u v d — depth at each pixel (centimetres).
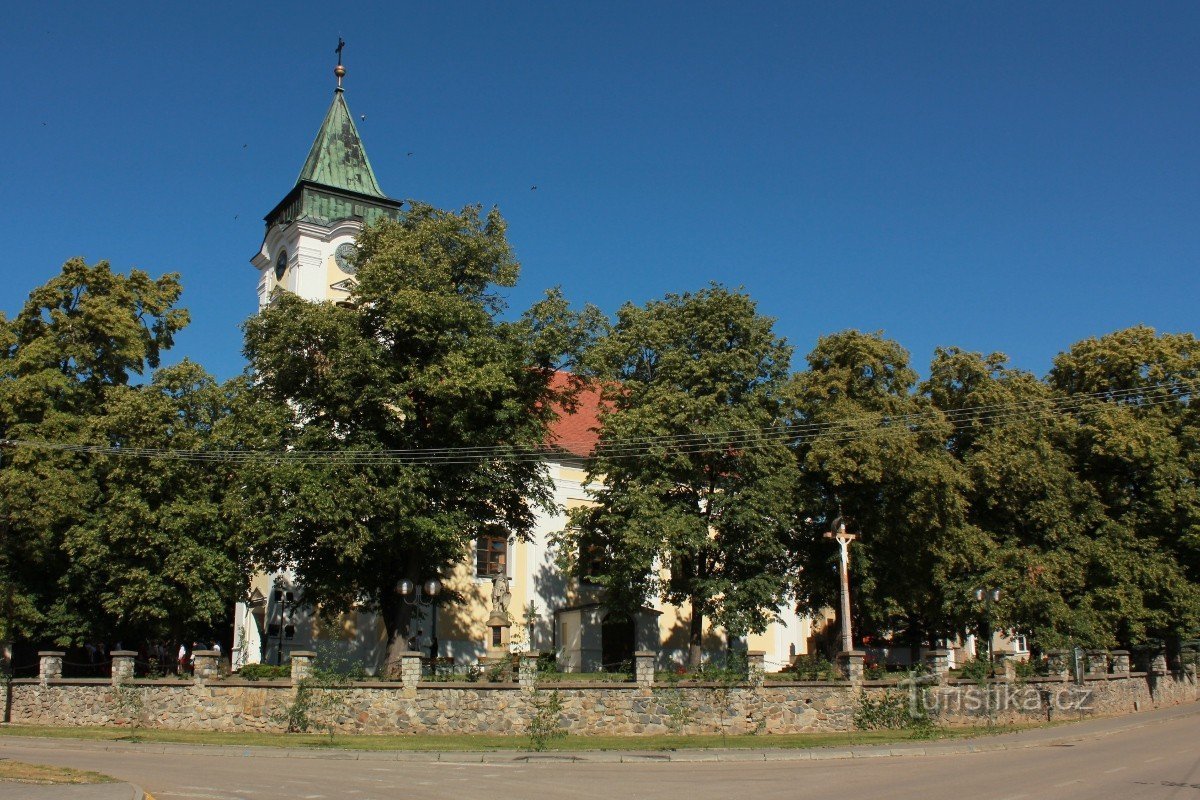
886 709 3064
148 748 2414
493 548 4578
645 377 3972
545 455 3778
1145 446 4231
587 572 3941
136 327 3941
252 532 3275
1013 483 3991
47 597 3566
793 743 2592
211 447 3416
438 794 1698
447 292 3525
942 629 4422
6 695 3145
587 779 1934
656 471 3659
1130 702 3953
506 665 3127
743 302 3891
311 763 2177
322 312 3388
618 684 2872
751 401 3800
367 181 4797
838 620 4044
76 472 3481
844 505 3784
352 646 4178
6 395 3588
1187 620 4116
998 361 4509
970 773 2027
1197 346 4612
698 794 1719
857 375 3919
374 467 3281
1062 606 3900
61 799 1484
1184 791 1727
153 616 3356
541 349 3616
